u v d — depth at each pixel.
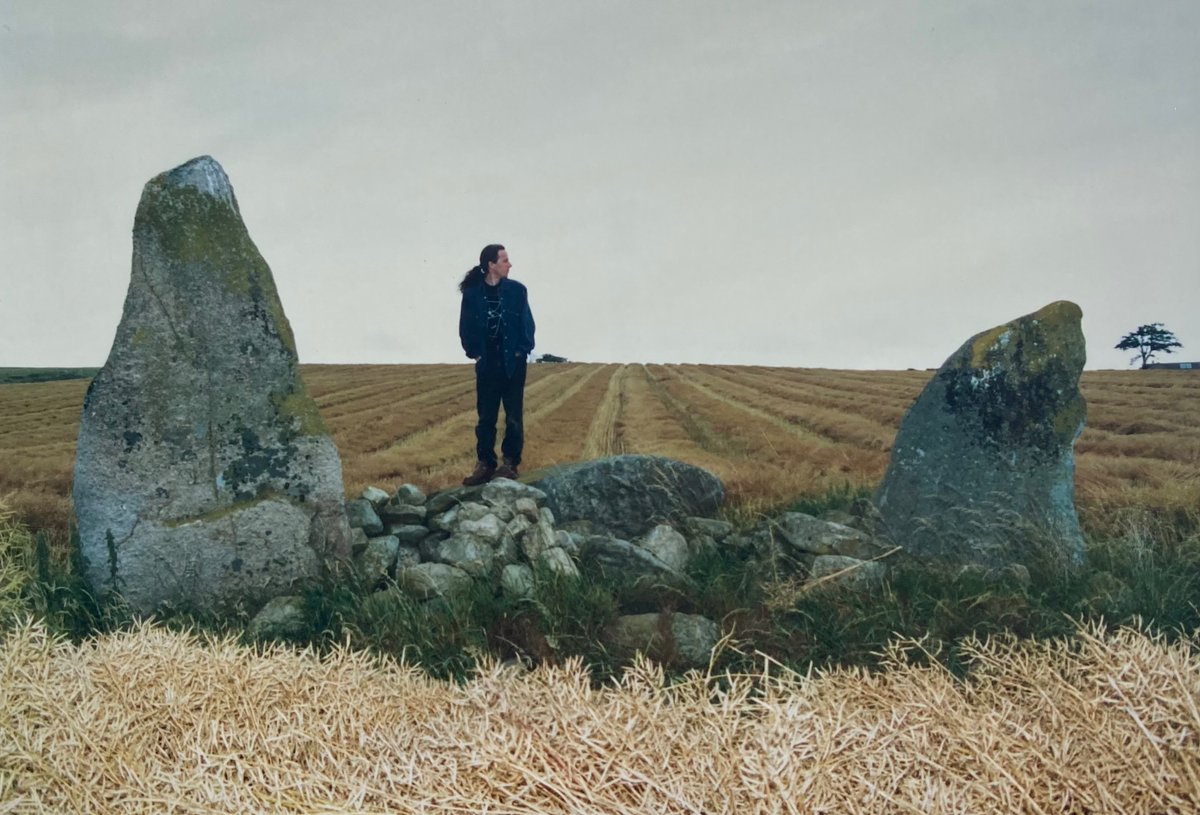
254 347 6.96
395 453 26.33
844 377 69.19
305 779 2.21
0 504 6.86
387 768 2.14
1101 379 52.69
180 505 6.65
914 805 1.98
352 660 3.04
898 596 6.15
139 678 2.75
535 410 45.06
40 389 63.41
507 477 8.42
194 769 2.25
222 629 6.04
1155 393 41.72
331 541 6.98
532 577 6.30
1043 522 7.26
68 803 2.21
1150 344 91.88
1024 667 2.56
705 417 38.62
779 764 2.05
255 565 6.74
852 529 7.40
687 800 1.98
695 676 2.54
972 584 6.28
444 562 6.68
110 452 6.59
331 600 6.21
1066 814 2.01
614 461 8.30
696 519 7.97
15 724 2.46
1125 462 15.70
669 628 5.62
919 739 2.23
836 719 2.29
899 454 7.84
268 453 6.89
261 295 7.04
